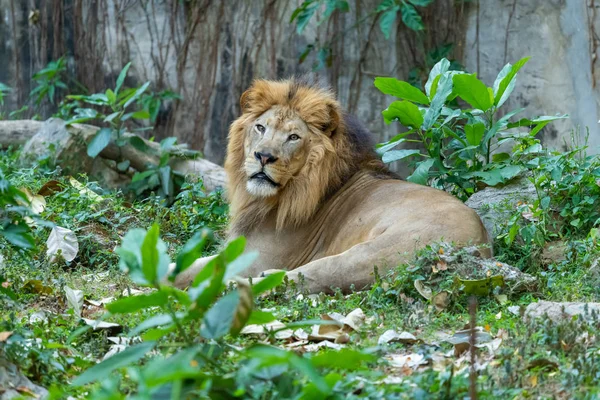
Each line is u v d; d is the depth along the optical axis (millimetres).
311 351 7965
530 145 14055
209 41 22656
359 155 12594
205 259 11258
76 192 14453
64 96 23891
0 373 6645
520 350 7477
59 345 7383
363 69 21734
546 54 20156
